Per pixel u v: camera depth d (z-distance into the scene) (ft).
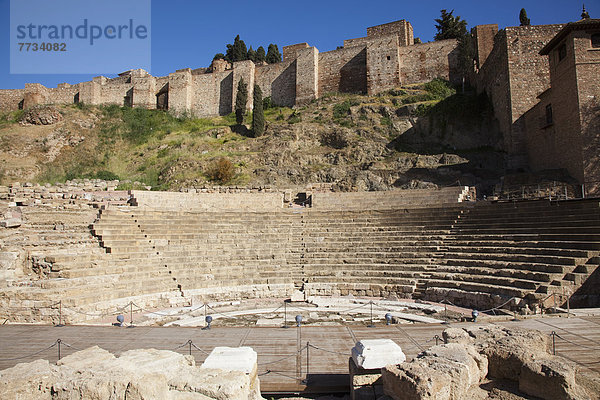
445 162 120.78
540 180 90.99
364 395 22.82
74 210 76.84
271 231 82.74
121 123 190.49
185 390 20.26
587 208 59.57
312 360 30.50
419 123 141.90
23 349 33.65
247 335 37.35
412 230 76.74
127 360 23.07
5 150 159.84
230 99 204.64
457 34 209.67
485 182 109.50
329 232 80.79
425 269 65.16
